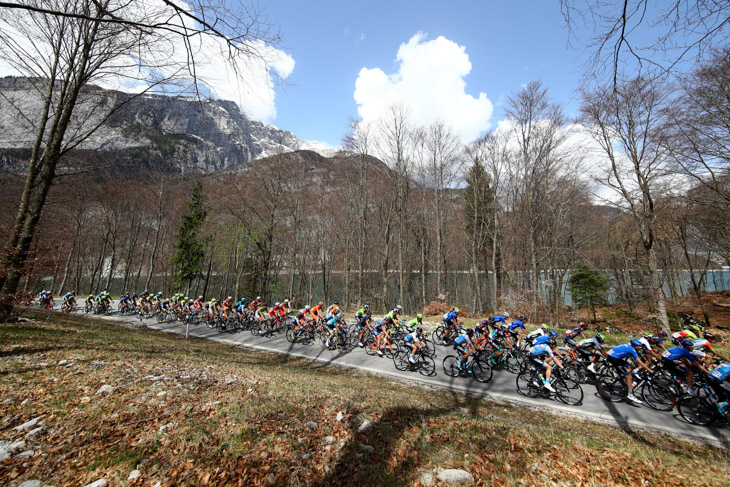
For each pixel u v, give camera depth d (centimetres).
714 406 695
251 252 3266
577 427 699
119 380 600
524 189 2422
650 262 1692
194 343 1419
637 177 1634
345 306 3428
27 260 948
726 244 2077
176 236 3691
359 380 972
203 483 333
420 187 3008
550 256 2223
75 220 3397
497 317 1178
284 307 1806
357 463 403
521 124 2266
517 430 564
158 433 416
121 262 5044
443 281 3384
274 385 712
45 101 1000
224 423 463
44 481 312
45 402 477
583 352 949
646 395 837
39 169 999
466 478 377
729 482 405
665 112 1395
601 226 2238
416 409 645
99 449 372
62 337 970
